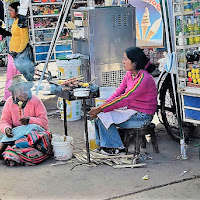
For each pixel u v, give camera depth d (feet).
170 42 14.49
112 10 17.61
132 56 14.40
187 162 14.33
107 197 12.01
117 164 14.23
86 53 18.24
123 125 14.83
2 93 25.84
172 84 14.84
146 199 11.84
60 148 14.65
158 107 16.81
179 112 14.60
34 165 14.51
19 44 22.36
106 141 14.85
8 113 15.20
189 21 13.96
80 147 16.07
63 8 19.17
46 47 23.56
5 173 13.88
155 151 15.26
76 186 12.76
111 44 17.90
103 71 18.03
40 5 23.18
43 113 15.31
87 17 17.53
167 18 14.38
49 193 12.37
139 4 20.30
